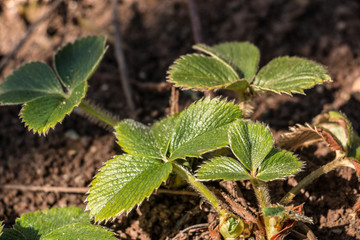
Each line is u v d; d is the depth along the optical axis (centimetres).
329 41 71
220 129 57
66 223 59
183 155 56
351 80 68
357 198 60
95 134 67
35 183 65
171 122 59
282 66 60
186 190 61
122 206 55
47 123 58
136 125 59
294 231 58
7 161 66
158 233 60
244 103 61
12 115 69
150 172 56
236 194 59
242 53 62
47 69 62
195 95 66
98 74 71
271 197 60
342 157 58
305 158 62
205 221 60
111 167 57
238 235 56
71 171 65
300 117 67
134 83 70
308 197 60
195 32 71
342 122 59
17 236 58
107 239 57
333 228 59
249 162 56
